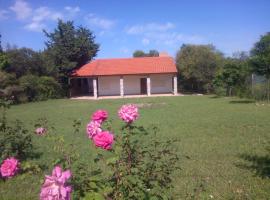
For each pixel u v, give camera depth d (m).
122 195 3.73
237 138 12.62
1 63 40.06
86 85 53.62
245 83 34.78
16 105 35.75
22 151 9.18
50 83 44.09
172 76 49.22
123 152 4.03
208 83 46.59
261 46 26.09
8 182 7.86
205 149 10.92
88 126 3.97
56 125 18.17
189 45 50.31
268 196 6.61
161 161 4.41
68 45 49.44
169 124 16.95
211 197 6.64
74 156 4.70
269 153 10.02
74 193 3.61
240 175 8.02
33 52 44.91
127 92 49.78
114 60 51.91
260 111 21.23
